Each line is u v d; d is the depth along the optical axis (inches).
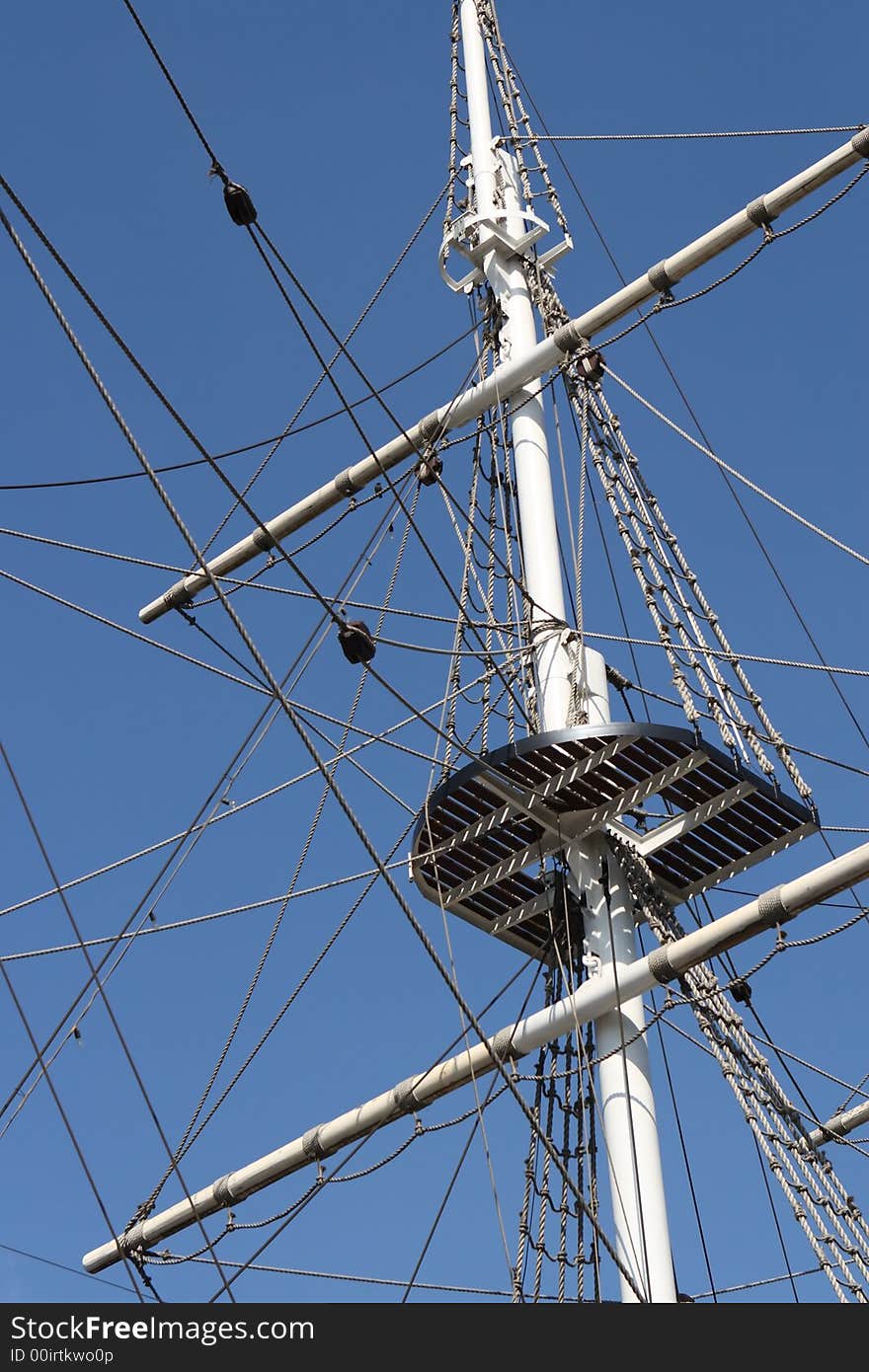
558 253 839.1
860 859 589.9
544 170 858.1
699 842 669.9
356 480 809.5
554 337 782.5
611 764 634.2
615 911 658.2
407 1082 663.1
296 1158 687.1
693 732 630.5
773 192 744.3
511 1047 641.6
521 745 622.8
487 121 880.9
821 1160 620.1
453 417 795.4
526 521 761.6
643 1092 628.4
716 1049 632.4
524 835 660.7
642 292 771.4
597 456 771.4
